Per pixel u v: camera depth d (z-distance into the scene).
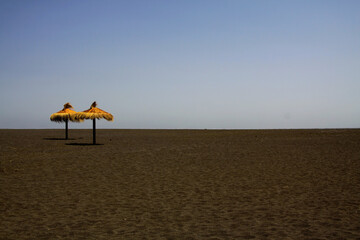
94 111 23.09
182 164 13.98
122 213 6.81
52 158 15.60
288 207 7.22
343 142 24.95
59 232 5.66
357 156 16.28
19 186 9.50
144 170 12.41
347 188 9.14
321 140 27.27
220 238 5.35
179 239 5.31
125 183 9.98
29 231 5.71
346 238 5.33
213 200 7.88
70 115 28.31
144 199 8.00
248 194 8.51
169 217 6.53
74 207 7.27
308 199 7.94
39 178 10.73
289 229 5.78
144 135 37.81
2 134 38.38
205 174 11.57
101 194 8.52
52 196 8.30
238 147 21.75
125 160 15.12
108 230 5.76
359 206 7.26
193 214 6.73
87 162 14.38
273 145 23.06
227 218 6.45
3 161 14.45
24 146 21.73
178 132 46.25
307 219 6.35
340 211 6.88
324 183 9.87
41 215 6.67
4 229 5.81
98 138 31.45
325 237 5.38
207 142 26.27
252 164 13.95
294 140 27.70
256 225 6.00
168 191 8.88
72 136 35.06
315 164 13.76
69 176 11.10
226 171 12.20
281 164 13.88
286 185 9.63
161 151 19.12
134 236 5.45
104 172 11.93
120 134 40.44
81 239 5.32
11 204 7.52
